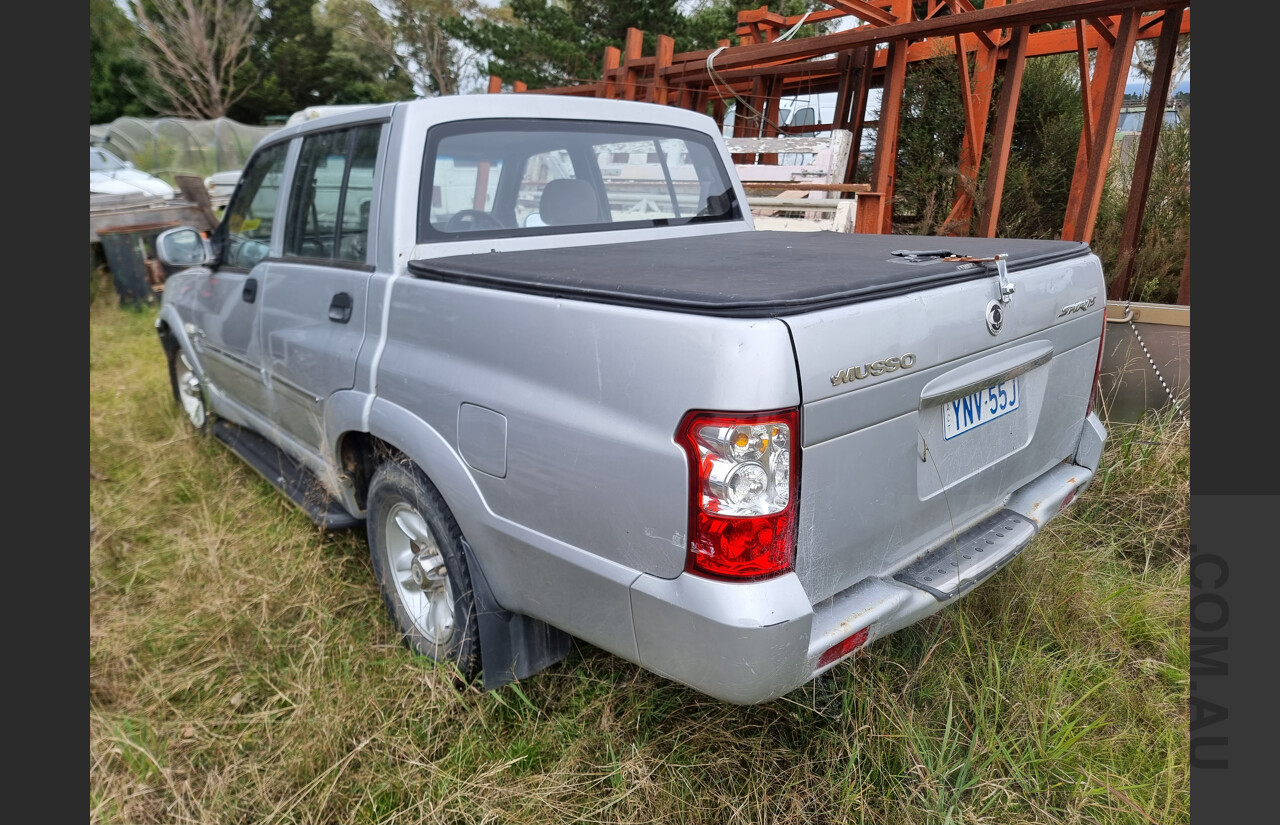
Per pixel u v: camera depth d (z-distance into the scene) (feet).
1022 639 8.00
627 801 6.56
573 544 6.17
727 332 5.03
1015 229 20.06
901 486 6.07
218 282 12.71
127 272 28.86
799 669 5.42
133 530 12.12
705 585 5.24
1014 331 6.87
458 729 7.55
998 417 7.09
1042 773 6.68
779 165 20.01
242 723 7.92
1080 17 14.48
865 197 17.02
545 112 9.48
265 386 11.30
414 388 7.63
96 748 7.75
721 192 11.45
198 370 14.44
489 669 7.45
